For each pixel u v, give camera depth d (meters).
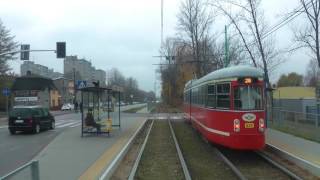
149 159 18.27
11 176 6.45
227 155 19.28
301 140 21.70
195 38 58.50
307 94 58.78
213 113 19.55
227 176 14.64
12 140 26.45
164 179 13.91
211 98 20.05
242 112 17.45
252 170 15.71
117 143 22.47
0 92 72.94
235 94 17.66
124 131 30.33
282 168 15.15
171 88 100.31
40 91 95.06
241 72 17.67
